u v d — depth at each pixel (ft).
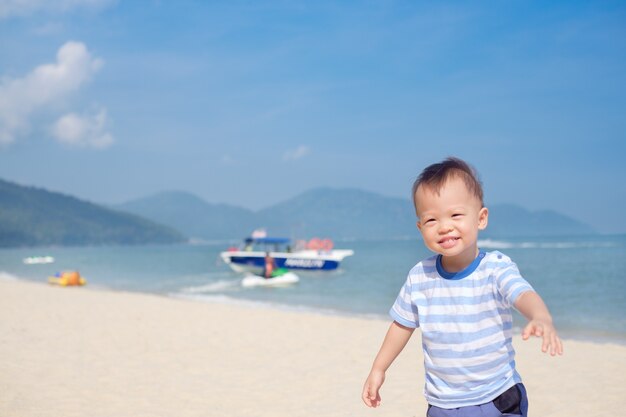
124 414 19.60
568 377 24.09
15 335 35.17
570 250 193.88
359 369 26.20
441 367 9.48
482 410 9.27
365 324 39.40
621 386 22.53
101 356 29.25
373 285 79.97
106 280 104.17
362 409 20.24
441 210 8.91
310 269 107.04
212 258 234.17
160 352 30.27
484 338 9.18
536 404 20.51
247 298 65.46
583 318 45.60
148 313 45.32
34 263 214.48
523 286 8.56
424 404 20.65
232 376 25.11
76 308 48.73
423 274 9.78
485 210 9.28
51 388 22.86
